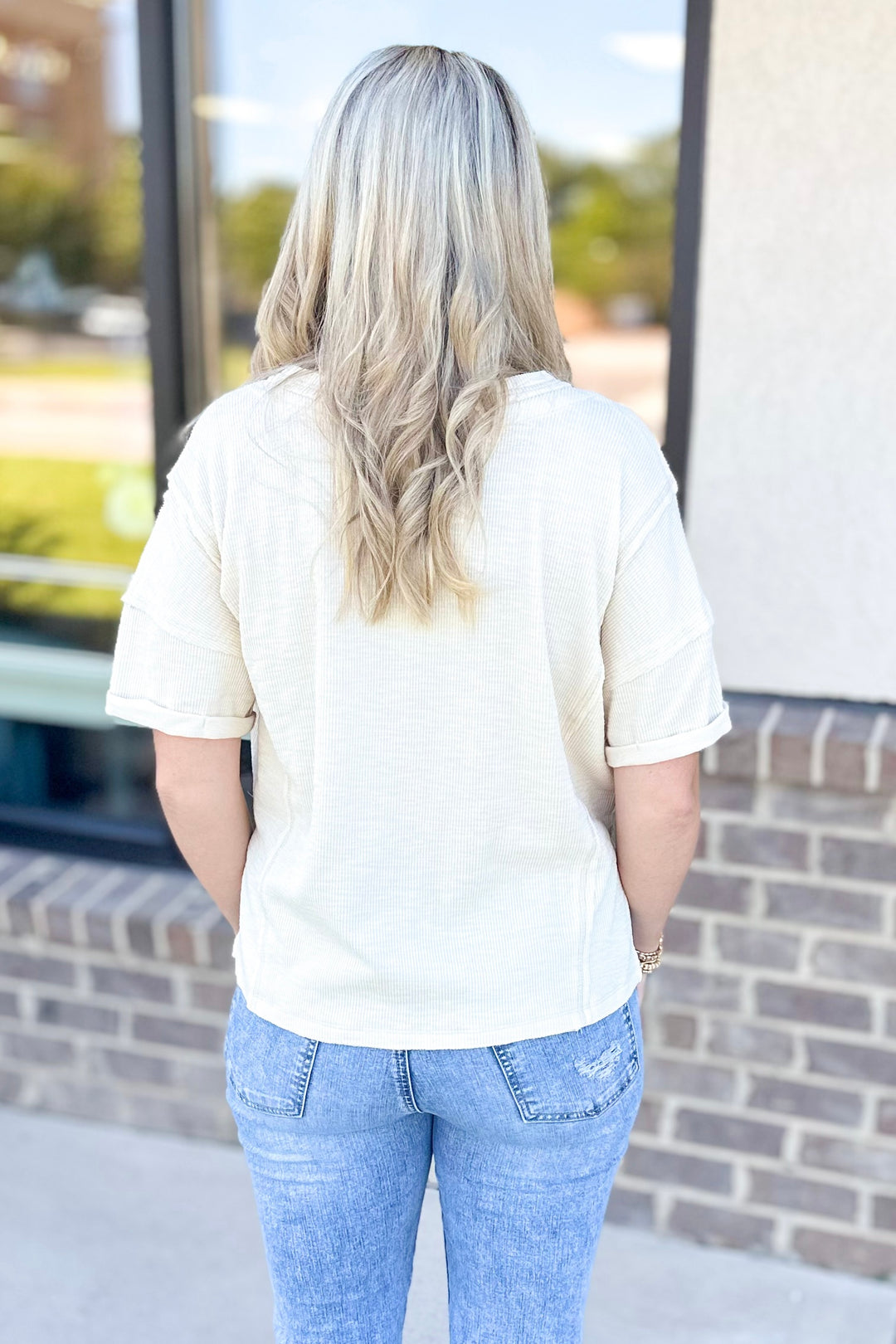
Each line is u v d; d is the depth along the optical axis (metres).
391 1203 1.25
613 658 1.09
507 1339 1.25
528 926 1.12
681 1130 2.37
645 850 1.18
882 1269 2.30
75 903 2.57
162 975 2.56
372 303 1.02
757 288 2.11
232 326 2.98
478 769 1.08
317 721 1.08
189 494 1.09
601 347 4.91
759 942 2.24
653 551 1.06
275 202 3.09
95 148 4.38
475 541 1.02
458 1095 1.15
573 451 1.04
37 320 4.54
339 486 1.02
